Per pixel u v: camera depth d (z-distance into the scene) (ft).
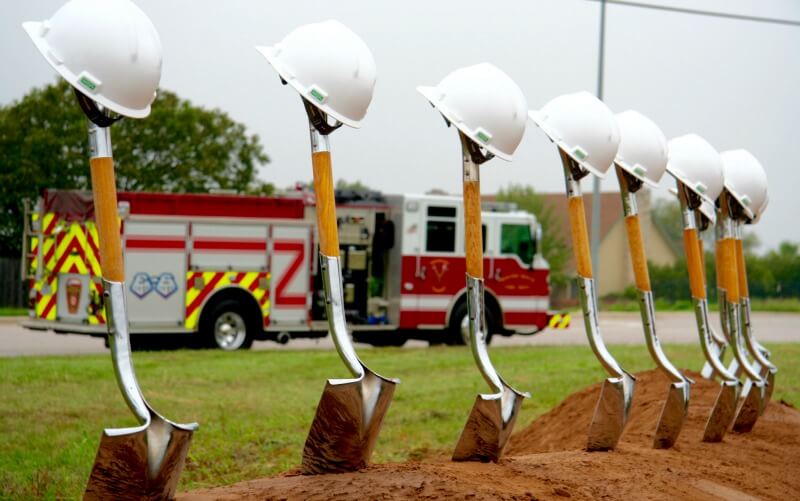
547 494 17.69
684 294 190.70
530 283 73.92
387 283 71.82
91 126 14.79
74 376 45.96
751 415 29.89
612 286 217.56
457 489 16.40
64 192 62.34
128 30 14.57
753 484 22.58
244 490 16.10
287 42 17.56
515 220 73.67
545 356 61.11
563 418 32.12
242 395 43.47
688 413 30.50
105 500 14.37
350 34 17.63
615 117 25.72
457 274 71.97
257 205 66.13
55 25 14.56
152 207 63.46
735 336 30.53
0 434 32.86
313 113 17.52
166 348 66.13
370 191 71.92
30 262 63.57
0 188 106.01
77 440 31.83
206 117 110.22
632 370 53.26
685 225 28.43
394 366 55.42
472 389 46.65
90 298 61.31
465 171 20.01
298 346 73.92
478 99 19.57
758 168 31.89
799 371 56.95
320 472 17.19
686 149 28.14
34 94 106.83
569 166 23.07
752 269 201.87
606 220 219.41
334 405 16.92
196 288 64.59
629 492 19.30
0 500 24.48
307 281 67.72
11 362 51.11
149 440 14.58
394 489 16.11
